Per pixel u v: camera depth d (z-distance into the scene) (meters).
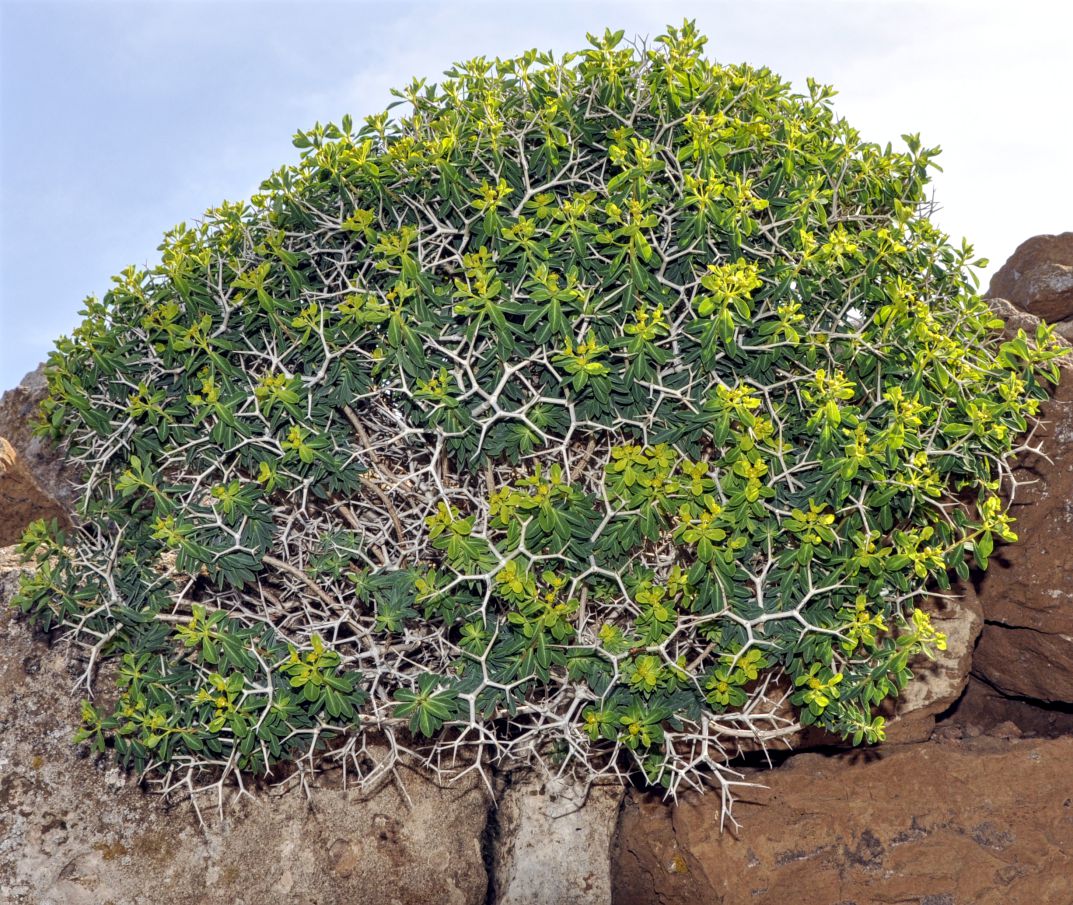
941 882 5.31
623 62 4.55
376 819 5.66
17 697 5.19
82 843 5.07
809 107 5.08
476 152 4.46
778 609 4.35
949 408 4.57
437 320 4.37
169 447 4.85
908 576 4.70
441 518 4.08
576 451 4.79
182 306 4.80
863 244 4.68
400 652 4.89
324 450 4.43
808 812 5.46
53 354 4.93
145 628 4.89
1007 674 6.07
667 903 5.68
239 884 5.31
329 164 4.53
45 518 6.59
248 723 4.46
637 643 4.39
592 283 4.40
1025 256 7.05
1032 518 5.65
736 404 4.07
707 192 4.16
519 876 6.01
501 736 5.66
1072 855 5.33
